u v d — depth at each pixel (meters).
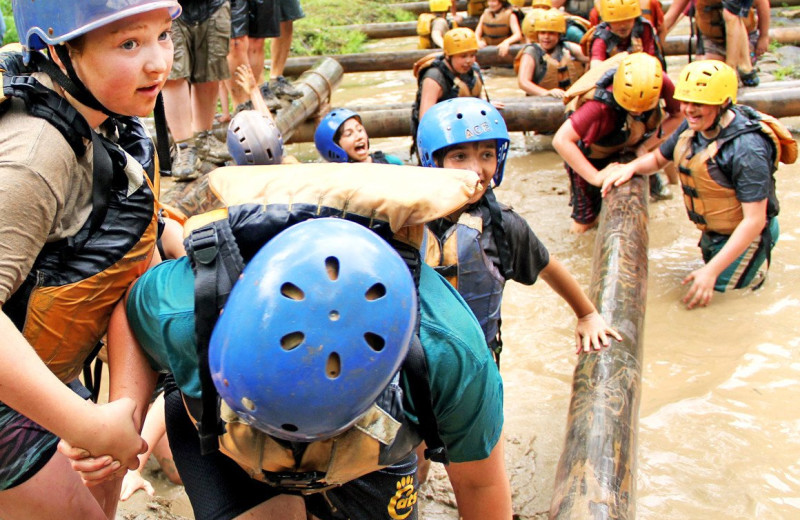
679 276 4.64
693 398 3.46
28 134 1.63
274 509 1.83
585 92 4.95
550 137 7.51
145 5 1.67
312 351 1.39
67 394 1.59
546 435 3.29
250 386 1.42
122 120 2.02
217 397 1.63
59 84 1.75
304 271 1.42
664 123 5.26
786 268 4.62
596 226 5.36
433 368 1.65
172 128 5.38
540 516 2.85
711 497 2.89
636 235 4.13
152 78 1.77
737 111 4.22
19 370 1.53
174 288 1.71
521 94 9.41
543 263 2.81
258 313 1.41
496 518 2.03
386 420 1.62
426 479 2.99
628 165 4.73
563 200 5.94
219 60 5.30
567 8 11.21
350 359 1.41
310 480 1.71
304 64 10.69
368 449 1.64
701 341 3.95
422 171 1.69
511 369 3.83
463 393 1.70
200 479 1.88
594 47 6.68
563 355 3.94
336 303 1.40
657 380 3.65
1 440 1.83
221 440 1.68
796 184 5.79
